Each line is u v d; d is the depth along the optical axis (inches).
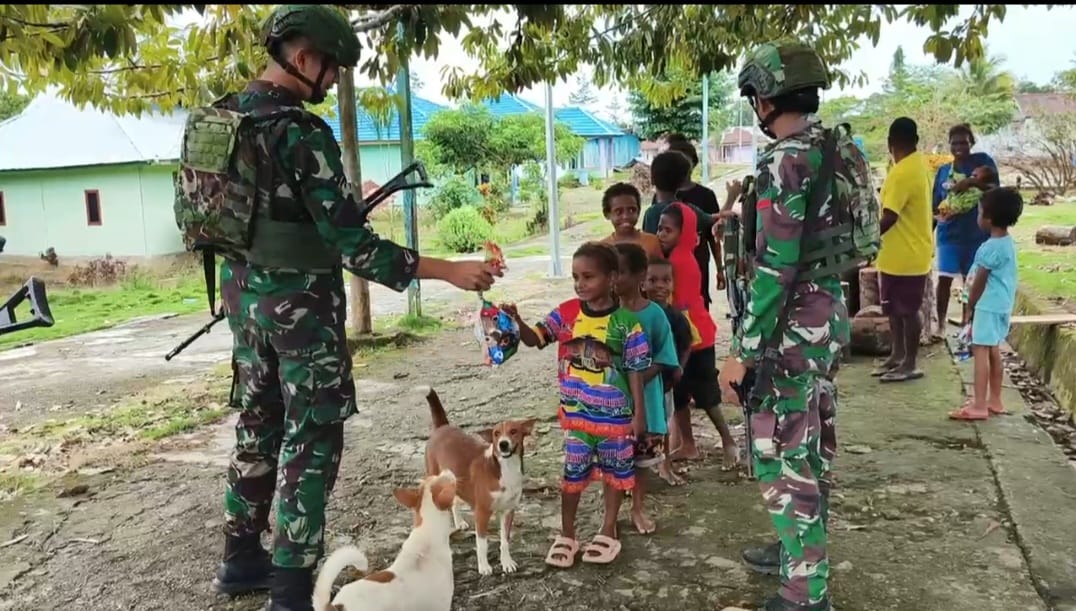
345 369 117.5
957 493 156.4
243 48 211.0
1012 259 196.2
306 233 111.2
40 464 197.0
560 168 1343.5
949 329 299.1
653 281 158.7
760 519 149.9
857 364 259.0
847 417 205.8
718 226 203.8
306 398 113.9
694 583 127.6
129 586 133.6
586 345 131.6
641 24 260.7
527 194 983.6
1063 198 756.6
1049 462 169.3
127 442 213.8
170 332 409.1
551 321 136.1
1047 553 131.1
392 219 774.5
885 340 264.7
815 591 109.7
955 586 123.0
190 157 109.3
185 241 115.6
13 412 255.3
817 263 105.7
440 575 108.2
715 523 148.9
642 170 1007.0
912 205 226.8
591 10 258.7
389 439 207.5
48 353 359.9
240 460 126.6
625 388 133.3
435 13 146.3
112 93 237.9
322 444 116.1
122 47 129.1
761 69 107.1
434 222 887.1
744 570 131.3
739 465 177.5
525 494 166.9
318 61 113.3
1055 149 930.1
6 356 355.9
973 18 189.6
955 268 278.1
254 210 109.3
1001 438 185.0
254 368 120.6
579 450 133.0
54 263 716.0
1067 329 226.2
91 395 274.4
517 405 235.6
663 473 168.7
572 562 135.0
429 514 110.7
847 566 130.0
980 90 1266.0
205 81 240.5
